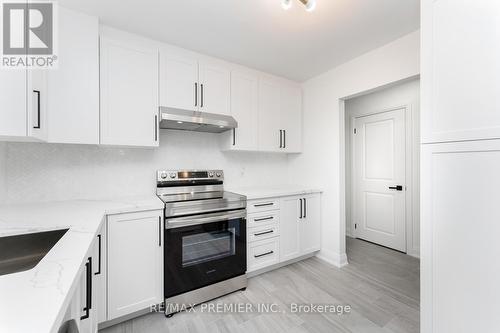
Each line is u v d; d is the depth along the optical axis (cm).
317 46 218
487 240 99
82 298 112
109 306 156
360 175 356
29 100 120
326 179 279
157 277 174
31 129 121
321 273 245
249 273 238
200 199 201
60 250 87
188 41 208
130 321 170
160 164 233
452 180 110
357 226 362
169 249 178
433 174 117
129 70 187
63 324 56
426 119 120
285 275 241
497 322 96
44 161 181
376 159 335
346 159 378
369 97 342
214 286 198
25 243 111
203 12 168
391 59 211
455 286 109
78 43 164
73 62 162
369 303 192
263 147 270
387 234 321
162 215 177
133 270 165
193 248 190
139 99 191
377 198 333
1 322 47
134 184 219
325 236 281
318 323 168
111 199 195
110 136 178
